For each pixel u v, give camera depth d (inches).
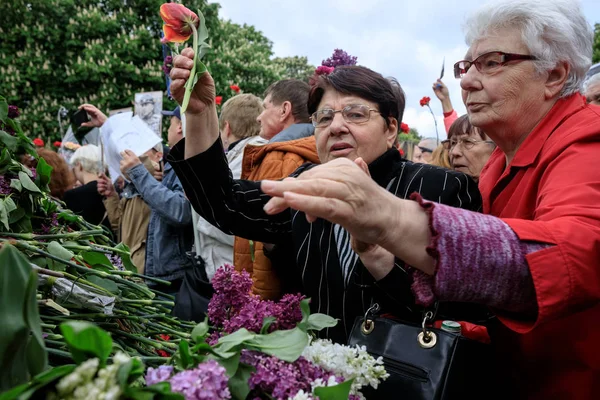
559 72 50.3
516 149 53.7
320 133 58.1
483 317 47.9
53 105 446.6
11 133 61.7
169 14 50.1
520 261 32.7
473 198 53.2
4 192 52.8
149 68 447.8
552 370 45.6
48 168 59.7
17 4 458.0
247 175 88.2
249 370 34.2
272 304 41.9
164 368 30.7
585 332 44.1
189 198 56.6
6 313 27.5
